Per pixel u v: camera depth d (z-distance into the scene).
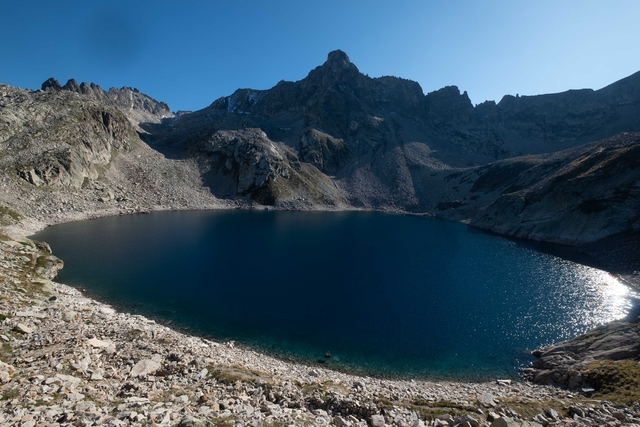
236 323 43.47
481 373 34.78
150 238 90.25
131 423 13.34
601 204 102.81
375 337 41.78
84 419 13.02
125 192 151.12
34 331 26.78
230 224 124.50
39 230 91.19
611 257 82.69
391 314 48.66
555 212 115.81
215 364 25.23
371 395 23.45
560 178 125.69
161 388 19.78
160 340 29.62
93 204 127.31
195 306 47.72
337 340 40.62
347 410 19.97
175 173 187.88
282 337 40.66
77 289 48.97
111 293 49.34
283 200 194.50
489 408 21.16
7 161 113.19
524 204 130.88
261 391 21.30
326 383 25.38
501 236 123.12
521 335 43.22
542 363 35.16
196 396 18.95
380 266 74.88
